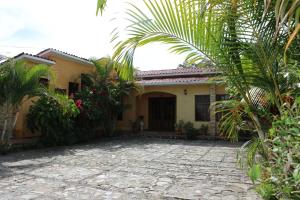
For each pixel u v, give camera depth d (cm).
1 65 1030
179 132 1634
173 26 321
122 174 709
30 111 1209
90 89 1534
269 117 351
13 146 1088
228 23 302
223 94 1556
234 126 432
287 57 303
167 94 1881
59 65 1483
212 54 327
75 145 1282
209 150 1140
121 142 1403
